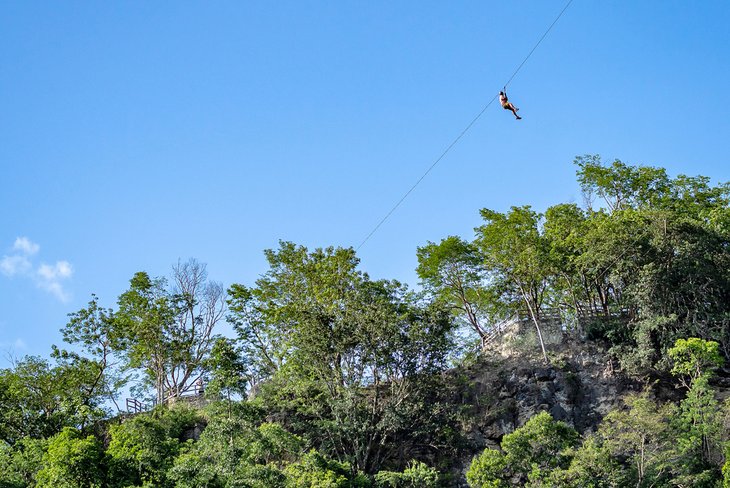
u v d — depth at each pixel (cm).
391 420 5619
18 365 6525
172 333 7375
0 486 4762
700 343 5253
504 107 4172
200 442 5031
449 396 6188
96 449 4678
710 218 6638
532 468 4866
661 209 6575
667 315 6025
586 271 6550
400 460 5809
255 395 6475
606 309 6650
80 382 6675
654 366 5903
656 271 6000
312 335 5997
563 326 6731
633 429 5034
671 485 4834
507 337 6719
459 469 5778
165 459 4938
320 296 6600
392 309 6094
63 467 4541
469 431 5953
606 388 5991
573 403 5969
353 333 5991
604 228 6262
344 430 5634
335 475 4850
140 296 7538
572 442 4975
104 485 4588
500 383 6181
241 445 4981
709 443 5031
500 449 5838
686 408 5153
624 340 6238
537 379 6119
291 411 6131
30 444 5281
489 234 6812
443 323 6066
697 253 6050
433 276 7444
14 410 6103
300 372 6134
